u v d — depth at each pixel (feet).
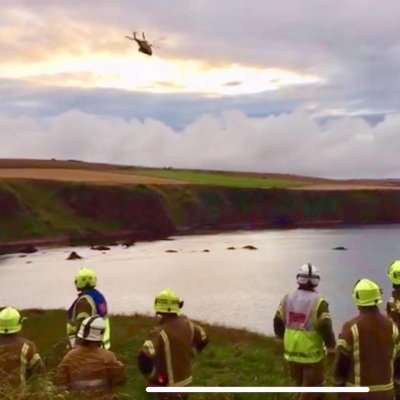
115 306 210.18
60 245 524.11
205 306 211.61
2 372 24.56
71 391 23.75
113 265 353.31
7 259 405.80
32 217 587.27
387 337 24.99
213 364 48.52
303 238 561.43
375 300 25.17
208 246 476.54
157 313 27.86
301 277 29.68
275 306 211.20
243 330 78.18
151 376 27.40
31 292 255.70
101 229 625.00
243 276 298.76
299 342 29.35
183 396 27.14
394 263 32.14
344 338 25.21
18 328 26.89
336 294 232.32
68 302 231.09
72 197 649.61
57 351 50.39
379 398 24.76
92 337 24.64
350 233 628.69
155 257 397.60
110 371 24.56
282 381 43.27
